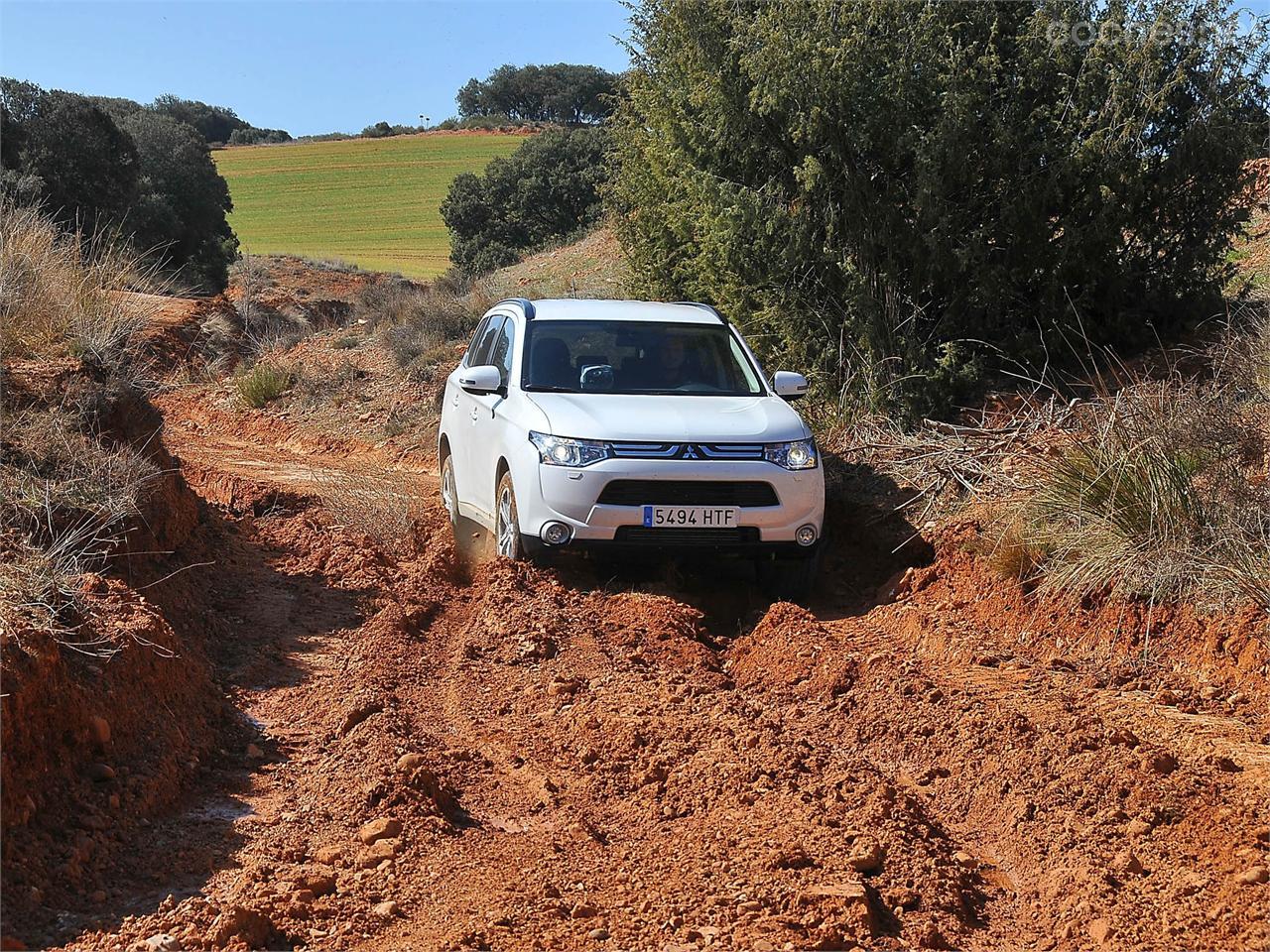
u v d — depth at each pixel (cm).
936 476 908
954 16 1102
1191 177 1082
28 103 3656
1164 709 560
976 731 530
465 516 936
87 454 721
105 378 870
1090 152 1039
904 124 1083
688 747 514
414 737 529
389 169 9850
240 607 743
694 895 387
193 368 2109
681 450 748
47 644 462
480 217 5081
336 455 1509
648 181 1455
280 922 369
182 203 4544
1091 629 662
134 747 484
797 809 448
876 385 1076
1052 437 859
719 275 1205
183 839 434
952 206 1095
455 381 1007
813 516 767
